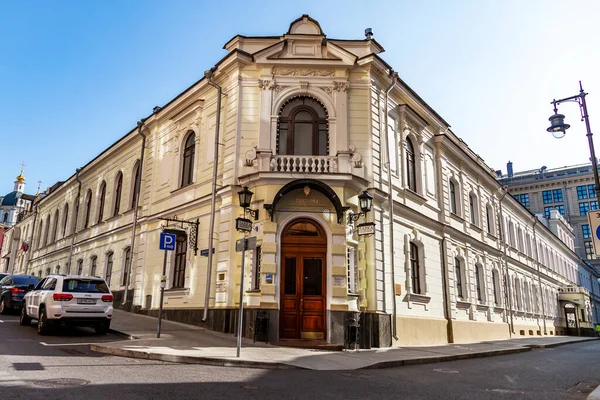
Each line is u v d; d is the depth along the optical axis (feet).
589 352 57.88
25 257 132.67
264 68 51.08
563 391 26.16
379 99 53.93
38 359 28.71
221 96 54.80
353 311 43.57
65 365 26.89
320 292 44.83
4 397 18.31
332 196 44.45
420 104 64.80
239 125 50.72
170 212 60.80
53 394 19.24
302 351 37.86
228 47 53.78
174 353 31.81
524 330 98.37
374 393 22.80
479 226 83.35
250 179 46.65
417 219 60.18
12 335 40.86
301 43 52.03
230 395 20.63
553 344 71.46
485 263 83.15
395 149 57.62
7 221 258.16
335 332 42.70
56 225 113.50
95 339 40.91
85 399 18.60
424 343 55.67
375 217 49.73
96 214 88.43
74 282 44.27
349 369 31.12
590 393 25.18
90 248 86.94
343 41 52.90
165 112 66.54
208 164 55.16
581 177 227.40
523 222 116.98
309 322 44.19
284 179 45.83
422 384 26.37
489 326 76.95
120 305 68.13
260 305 43.09
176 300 55.62
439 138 69.31
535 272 118.01
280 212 45.47
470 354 45.01
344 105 50.49
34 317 46.34
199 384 22.90
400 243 55.11
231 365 30.27
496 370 34.83
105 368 26.50
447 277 65.26
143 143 72.13
